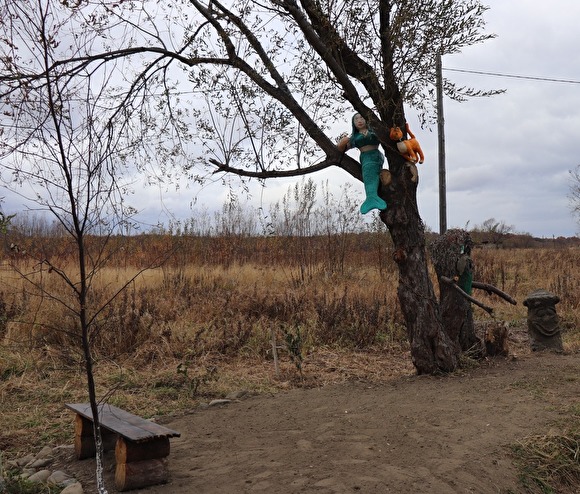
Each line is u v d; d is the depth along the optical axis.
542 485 4.30
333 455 4.45
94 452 4.70
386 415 5.46
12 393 6.81
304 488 3.85
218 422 5.57
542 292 9.20
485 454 4.50
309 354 8.97
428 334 7.14
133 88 5.44
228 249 16.25
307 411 5.78
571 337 10.77
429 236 12.97
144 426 4.07
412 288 7.14
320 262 15.57
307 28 6.36
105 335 8.48
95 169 3.58
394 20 6.44
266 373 7.88
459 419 5.29
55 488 4.05
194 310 10.52
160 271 13.65
